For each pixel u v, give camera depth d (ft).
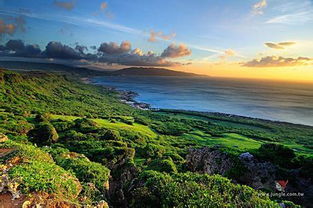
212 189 35.24
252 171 59.72
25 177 29.19
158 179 38.75
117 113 341.21
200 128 272.92
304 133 267.39
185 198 31.99
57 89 506.07
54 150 67.26
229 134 238.07
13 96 327.26
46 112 255.70
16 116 191.21
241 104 518.37
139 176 44.80
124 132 190.70
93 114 310.45
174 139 207.62
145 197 34.63
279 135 255.70
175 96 648.79
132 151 97.40
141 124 275.18
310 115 402.72
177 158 96.63
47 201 26.30
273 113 418.72
